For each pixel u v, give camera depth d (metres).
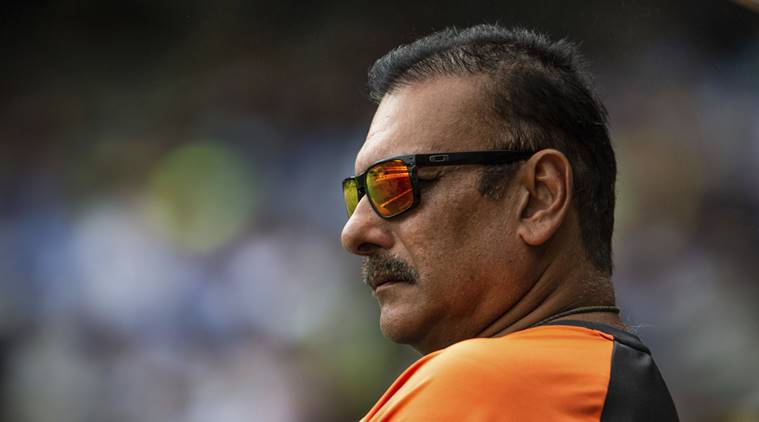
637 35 44.47
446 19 47.97
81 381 48.97
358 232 5.54
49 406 48.53
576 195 5.55
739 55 45.06
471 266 5.34
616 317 5.64
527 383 4.57
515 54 5.62
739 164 45.62
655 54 45.09
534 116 5.44
